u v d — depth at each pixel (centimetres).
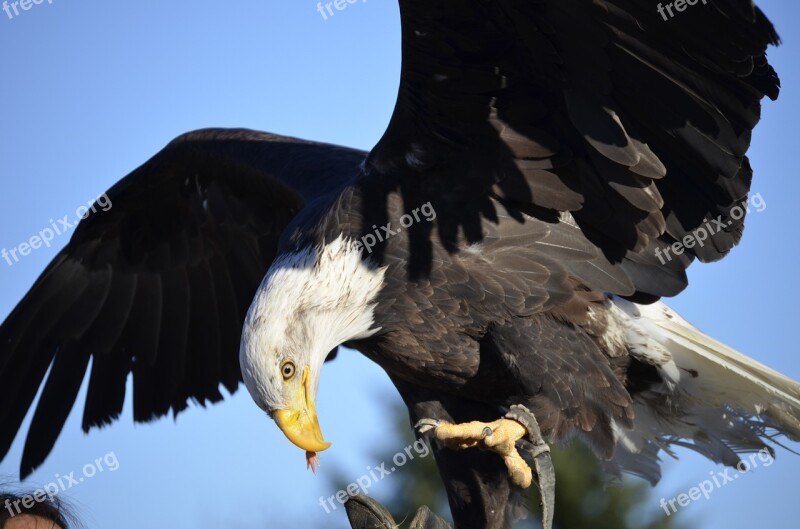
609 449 973
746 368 1067
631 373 1084
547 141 998
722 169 983
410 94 980
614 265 1030
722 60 920
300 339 968
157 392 1329
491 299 996
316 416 964
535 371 984
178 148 1277
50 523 788
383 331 1012
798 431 1087
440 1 934
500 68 972
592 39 938
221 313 1326
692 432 1124
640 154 972
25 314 1331
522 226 1012
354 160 1188
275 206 1262
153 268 1338
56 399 1327
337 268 988
